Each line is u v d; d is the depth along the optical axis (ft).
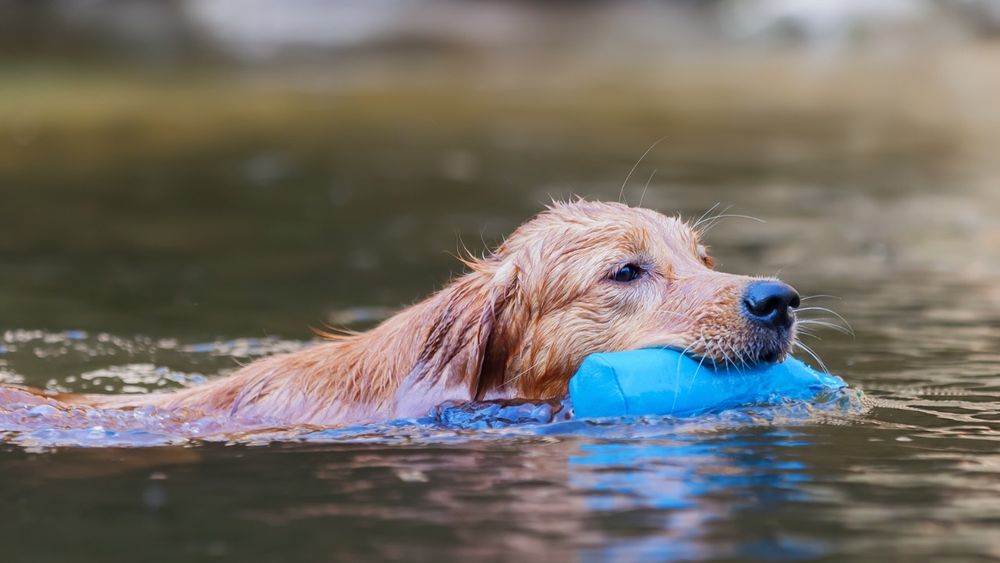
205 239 48.11
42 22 140.97
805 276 40.45
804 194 55.52
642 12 164.14
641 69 112.78
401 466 21.62
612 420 24.27
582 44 136.15
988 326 33.73
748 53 125.39
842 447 22.36
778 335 25.49
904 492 19.84
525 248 26.76
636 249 26.53
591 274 26.23
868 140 72.13
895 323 34.22
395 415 25.70
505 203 53.78
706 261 28.40
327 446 23.17
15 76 106.52
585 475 20.79
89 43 128.47
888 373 28.91
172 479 21.16
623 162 64.59
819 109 85.87
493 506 19.26
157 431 24.63
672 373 24.67
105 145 73.56
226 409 26.40
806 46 130.41
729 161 65.00
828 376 26.53
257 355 32.50
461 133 76.02
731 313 25.30
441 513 18.98
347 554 17.34
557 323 26.23
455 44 135.23
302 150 70.69
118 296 39.24
